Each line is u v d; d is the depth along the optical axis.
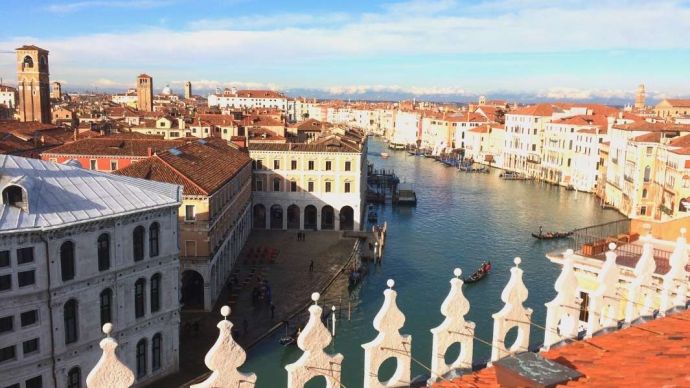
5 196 34.59
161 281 43.44
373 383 12.52
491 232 99.69
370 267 77.56
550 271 76.25
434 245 90.38
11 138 104.19
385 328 12.54
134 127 149.00
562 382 10.78
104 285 38.81
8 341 34.12
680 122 149.38
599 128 148.38
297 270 74.31
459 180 166.75
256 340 52.34
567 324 15.28
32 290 34.81
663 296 16.98
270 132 138.50
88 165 81.75
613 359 12.10
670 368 11.05
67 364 37.12
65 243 36.31
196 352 49.06
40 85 146.62
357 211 98.38
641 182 113.06
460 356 13.69
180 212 57.59
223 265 67.19
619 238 35.47
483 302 64.38
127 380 10.89
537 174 176.38
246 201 89.31
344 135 128.50
